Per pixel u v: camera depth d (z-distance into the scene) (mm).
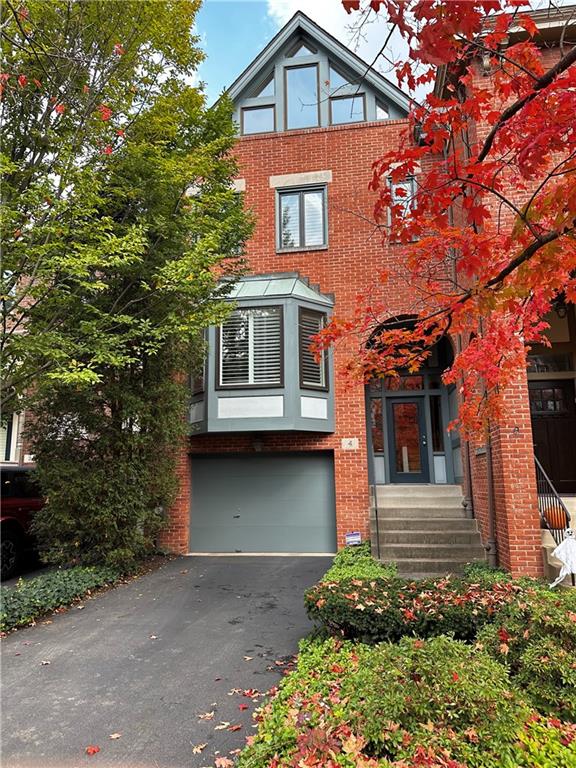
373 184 3402
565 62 2652
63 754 3193
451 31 2260
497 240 3975
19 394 6801
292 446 10195
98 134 6832
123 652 4930
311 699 3299
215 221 7688
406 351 4809
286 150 11281
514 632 3604
